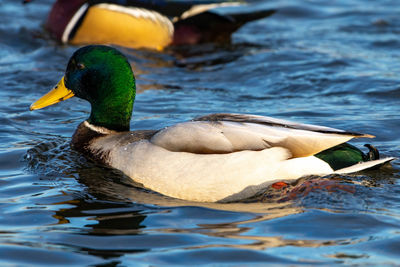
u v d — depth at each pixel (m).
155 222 8.77
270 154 9.55
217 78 16.52
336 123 12.98
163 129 10.35
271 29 20.77
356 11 22.22
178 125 10.13
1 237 8.27
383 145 11.72
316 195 9.34
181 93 15.37
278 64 17.25
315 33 20.20
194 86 15.93
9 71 16.62
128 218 8.91
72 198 9.60
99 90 11.48
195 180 9.62
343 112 13.77
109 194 9.77
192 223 8.74
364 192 9.42
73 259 7.70
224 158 9.59
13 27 20.05
